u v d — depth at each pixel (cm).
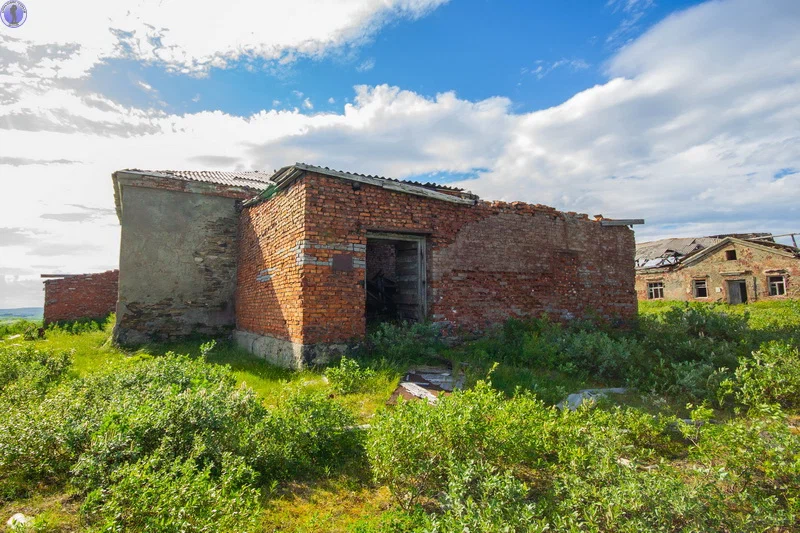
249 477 322
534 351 731
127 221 1082
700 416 375
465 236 890
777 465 299
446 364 719
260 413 402
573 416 401
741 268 2420
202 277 1151
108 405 389
